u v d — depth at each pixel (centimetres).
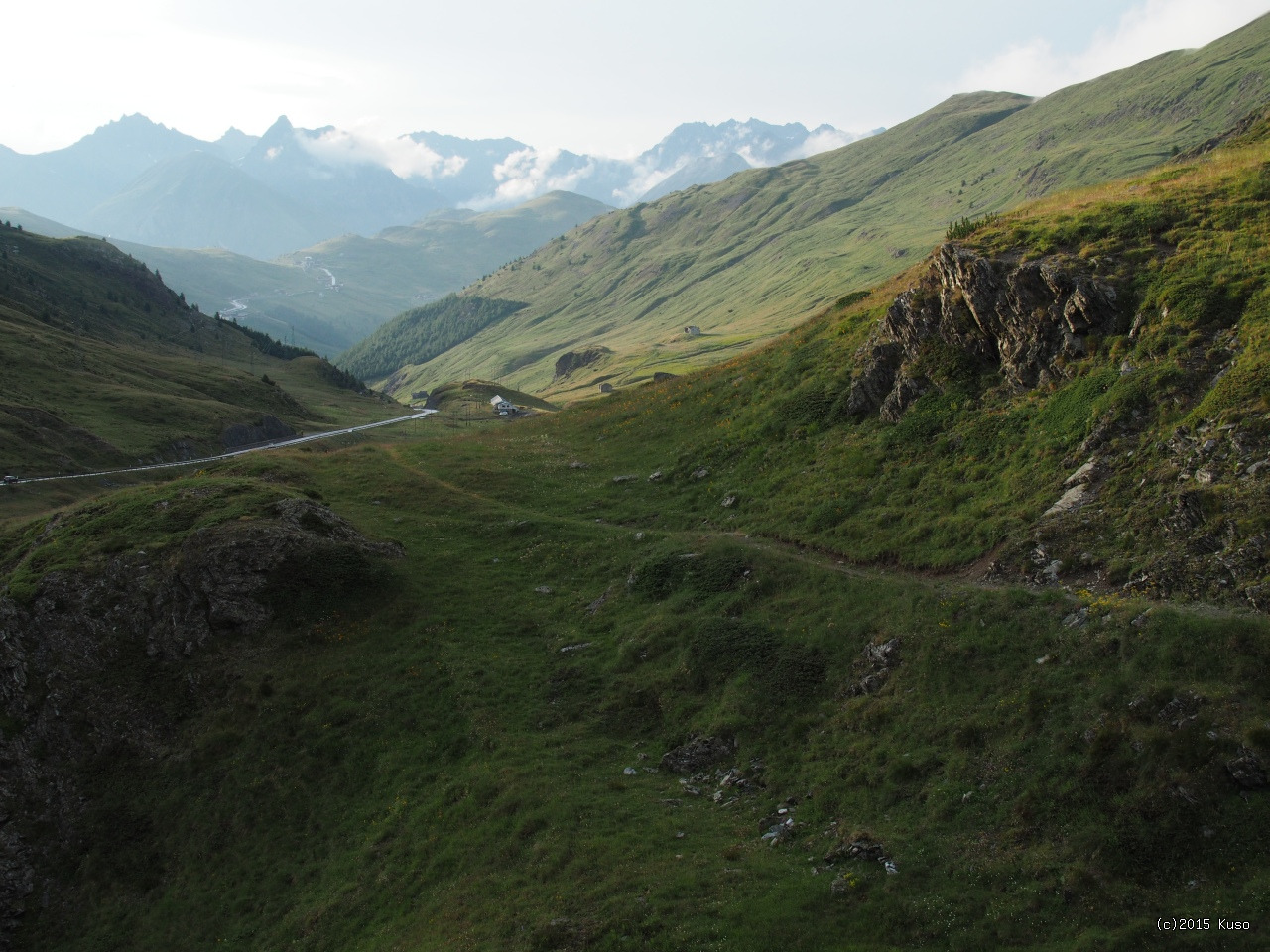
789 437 5134
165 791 3603
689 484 5350
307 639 4153
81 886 3378
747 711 3075
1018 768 2292
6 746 3747
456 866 2836
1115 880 1917
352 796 3394
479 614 4331
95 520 4719
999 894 2009
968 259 4359
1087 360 3738
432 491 6075
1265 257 3462
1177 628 2305
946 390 4369
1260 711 2014
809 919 2106
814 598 3484
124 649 4047
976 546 3306
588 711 3466
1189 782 1969
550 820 2831
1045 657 2539
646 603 4025
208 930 3075
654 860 2506
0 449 10406
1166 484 2923
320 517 4806
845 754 2706
